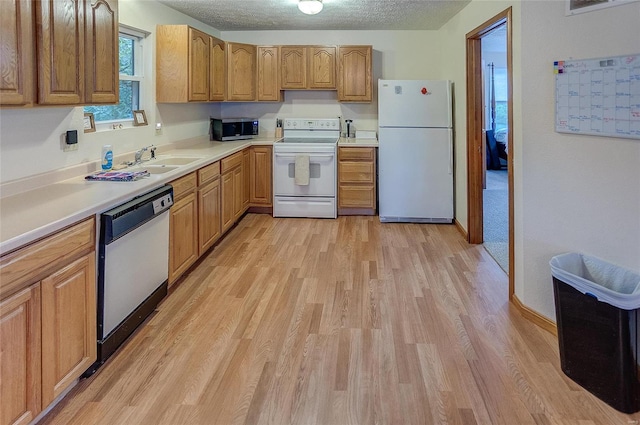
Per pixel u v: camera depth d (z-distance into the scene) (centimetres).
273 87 554
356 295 308
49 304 173
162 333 254
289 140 559
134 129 367
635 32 203
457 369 217
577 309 200
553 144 243
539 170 253
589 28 221
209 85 457
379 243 434
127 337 242
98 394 197
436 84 492
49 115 254
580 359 201
